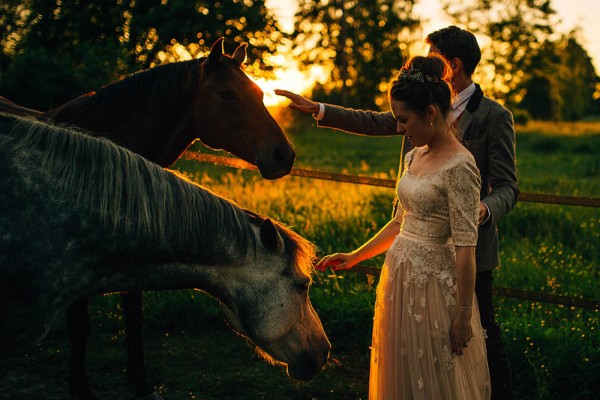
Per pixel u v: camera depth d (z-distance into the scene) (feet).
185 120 10.54
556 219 21.56
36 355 11.60
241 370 11.23
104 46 21.70
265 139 10.23
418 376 6.66
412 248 6.82
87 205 6.31
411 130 6.54
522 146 72.18
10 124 6.35
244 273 6.83
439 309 6.64
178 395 10.18
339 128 9.34
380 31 115.34
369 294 13.48
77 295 6.47
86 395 9.62
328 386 10.67
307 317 7.06
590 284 14.43
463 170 6.35
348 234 18.61
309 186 26.02
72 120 10.03
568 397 10.13
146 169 6.68
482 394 7.06
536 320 12.14
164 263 6.73
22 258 5.94
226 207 6.93
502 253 17.56
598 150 64.54
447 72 6.70
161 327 13.19
